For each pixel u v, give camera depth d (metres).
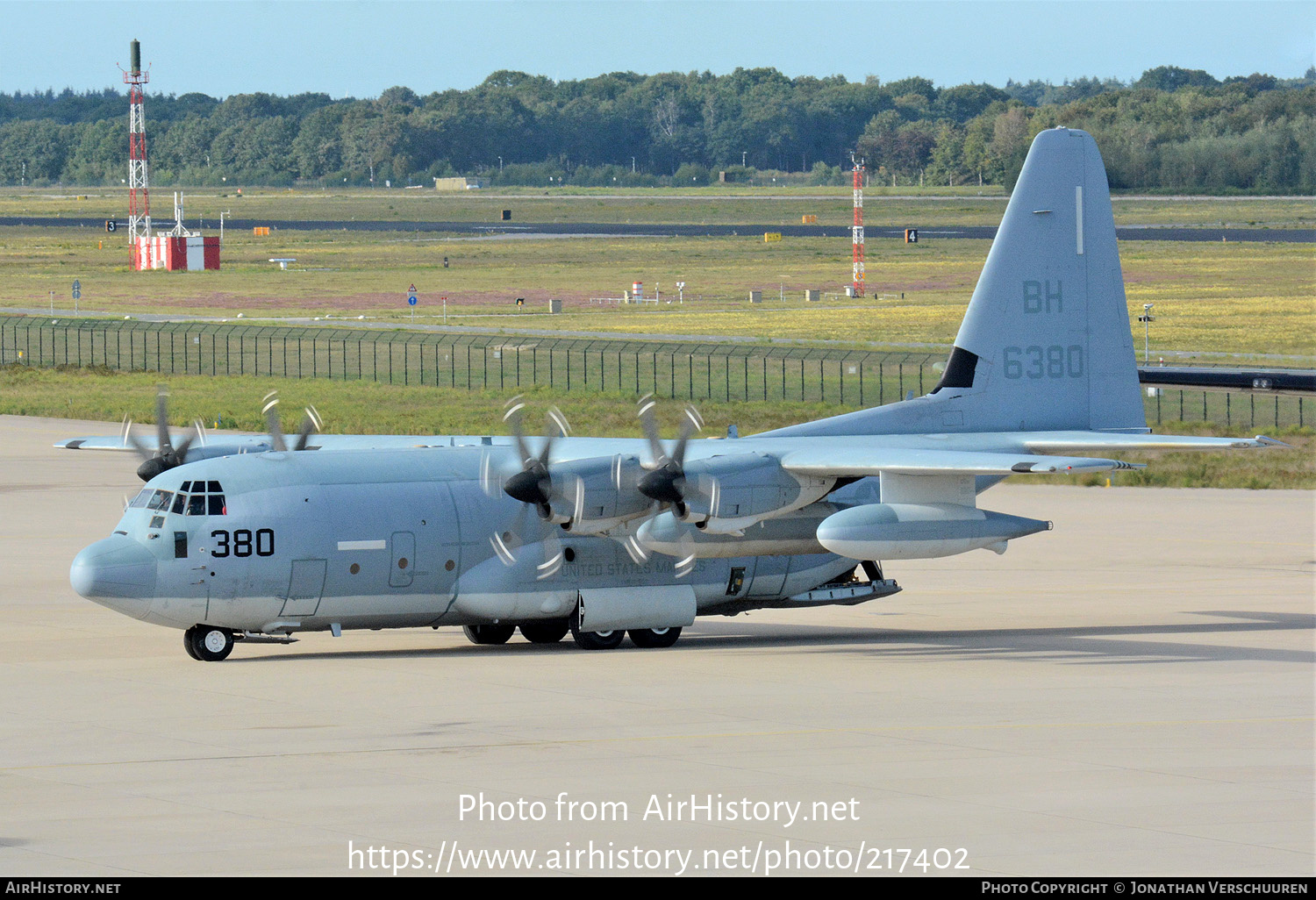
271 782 60.12
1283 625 110.88
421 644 102.75
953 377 107.81
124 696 79.12
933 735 69.62
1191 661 93.25
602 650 99.44
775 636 107.56
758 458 93.44
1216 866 49.44
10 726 71.06
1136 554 150.88
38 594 119.88
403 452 98.25
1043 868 49.22
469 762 63.50
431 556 94.38
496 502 96.94
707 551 97.44
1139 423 111.69
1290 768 63.34
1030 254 108.50
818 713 74.88
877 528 92.94
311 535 91.12
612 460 90.56
